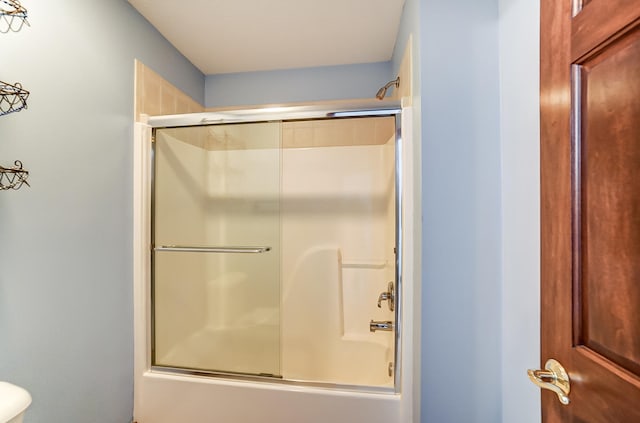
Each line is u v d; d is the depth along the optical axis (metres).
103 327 1.18
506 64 0.90
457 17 0.96
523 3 0.81
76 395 1.05
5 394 0.67
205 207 1.63
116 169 1.25
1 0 0.75
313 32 1.56
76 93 1.05
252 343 1.61
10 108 0.78
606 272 0.44
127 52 1.31
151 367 1.43
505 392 0.93
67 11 1.01
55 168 0.97
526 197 0.81
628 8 0.40
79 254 1.07
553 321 0.56
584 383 0.48
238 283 1.64
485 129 0.95
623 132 0.41
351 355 1.88
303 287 2.00
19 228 0.87
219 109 2.05
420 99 0.98
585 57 0.48
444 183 0.97
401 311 1.26
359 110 1.33
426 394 0.98
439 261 0.97
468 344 0.97
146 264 1.40
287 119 1.42
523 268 0.83
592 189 0.47
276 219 1.61
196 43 1.66
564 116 0.53
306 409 1.29
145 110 1.43
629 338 0.40
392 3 1.33
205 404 1.35
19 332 0.87
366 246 2.02
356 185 2.04
